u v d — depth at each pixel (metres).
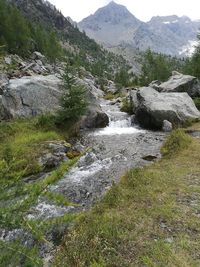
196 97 32.66
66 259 7.17
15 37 65.25
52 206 10.28
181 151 15.45
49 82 28.12
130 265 6.59
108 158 16.70
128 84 86.50
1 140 19.11
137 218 8.59
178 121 24.28
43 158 16.28
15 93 24.98
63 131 22.97
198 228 8.02
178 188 10.65
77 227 8.67
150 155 16.28
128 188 10.98
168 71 71.31
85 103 23.95
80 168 15.31
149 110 24.53
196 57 46.41
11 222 2.73
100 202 10.25
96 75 112.50
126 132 23.91
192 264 6.57
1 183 2.95
